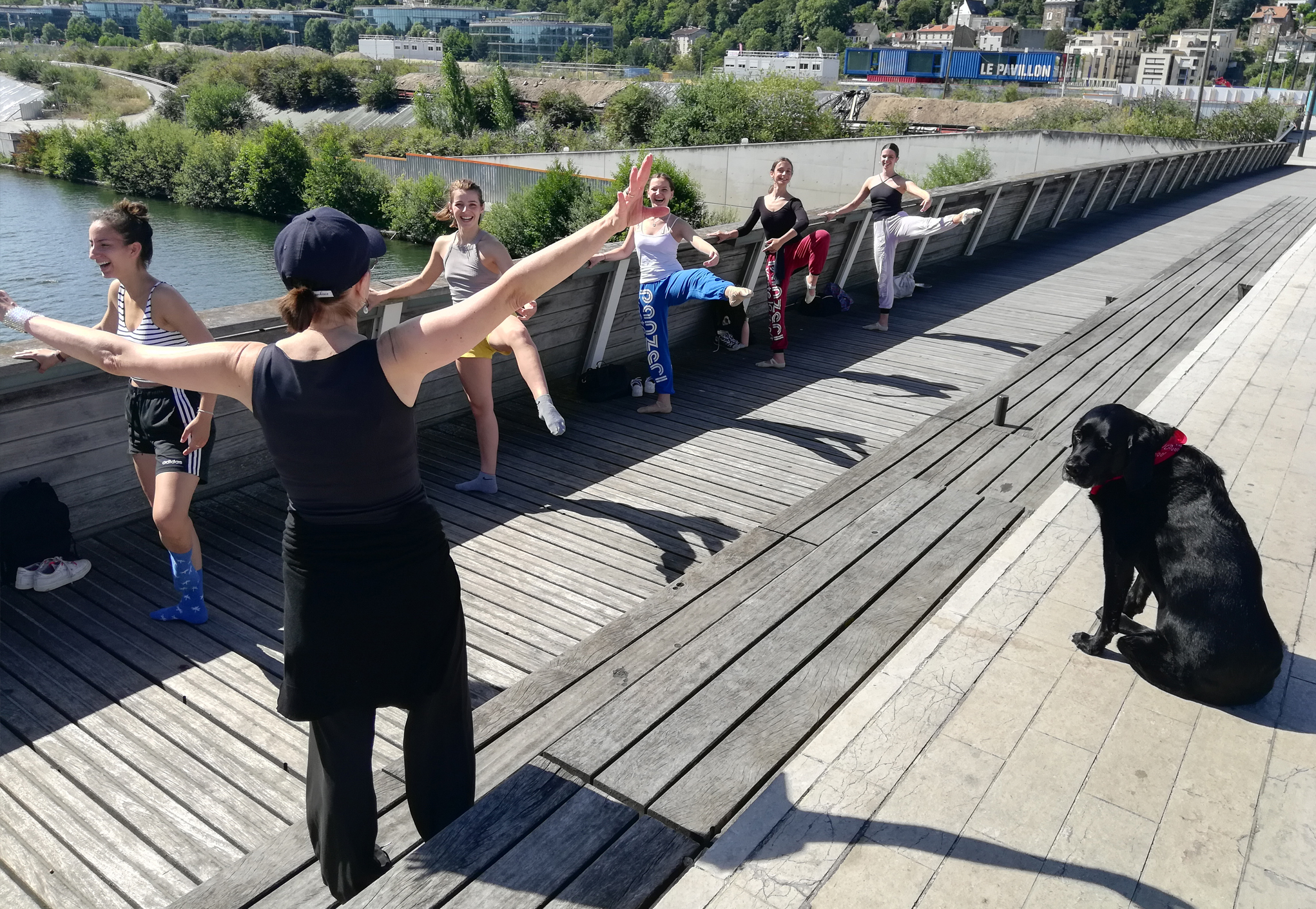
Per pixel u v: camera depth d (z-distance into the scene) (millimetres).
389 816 2449
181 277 36219
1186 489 2785
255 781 2707
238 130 73438
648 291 5727
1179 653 2764
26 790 2648
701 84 48500
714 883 2127
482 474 4738
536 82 74062
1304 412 5566
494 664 3275
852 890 2107
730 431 5723
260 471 4789
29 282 33562
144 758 2791
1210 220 15359
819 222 7754
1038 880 2141
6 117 91188
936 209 10109
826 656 3139
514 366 6074
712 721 2771
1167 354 7059
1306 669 3020
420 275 4785
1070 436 5324
